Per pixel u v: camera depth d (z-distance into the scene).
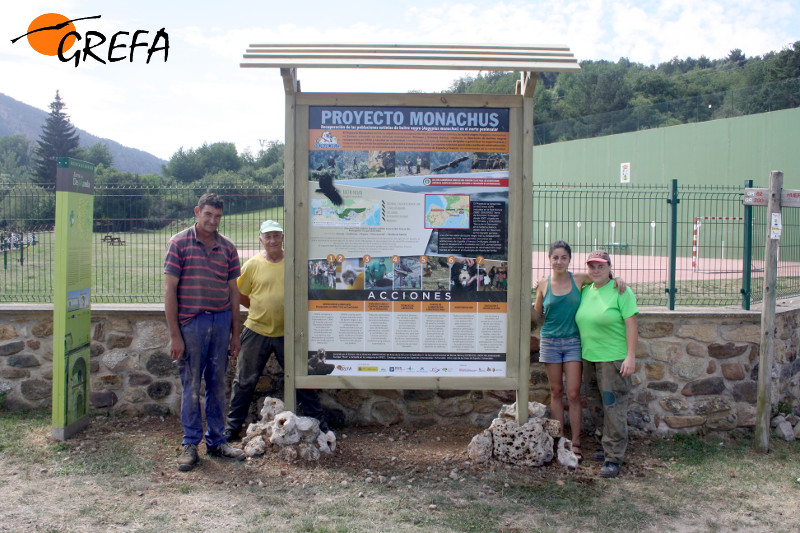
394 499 3.96
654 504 4.06
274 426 4.59
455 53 4.48
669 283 5.75
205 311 4.44
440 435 5.27
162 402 5.58
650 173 21.47
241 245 5.93
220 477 4.22
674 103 20.94
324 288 4.61
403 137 4.57
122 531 3.44
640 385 5.52
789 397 6.11
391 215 4.60
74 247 4.95
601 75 46.38
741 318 5.56
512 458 4.56
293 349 4.60
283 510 3.76
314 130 4.57
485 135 4.58
